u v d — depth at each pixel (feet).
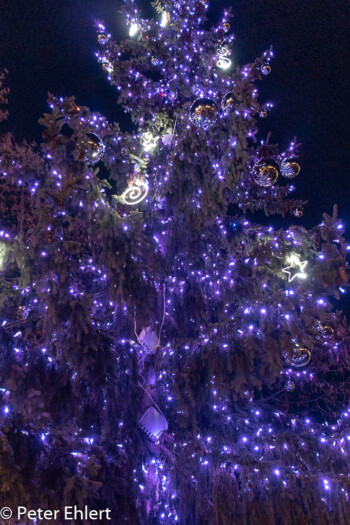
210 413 13.69
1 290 10.54
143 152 14.89
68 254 10.05
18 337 10.89
